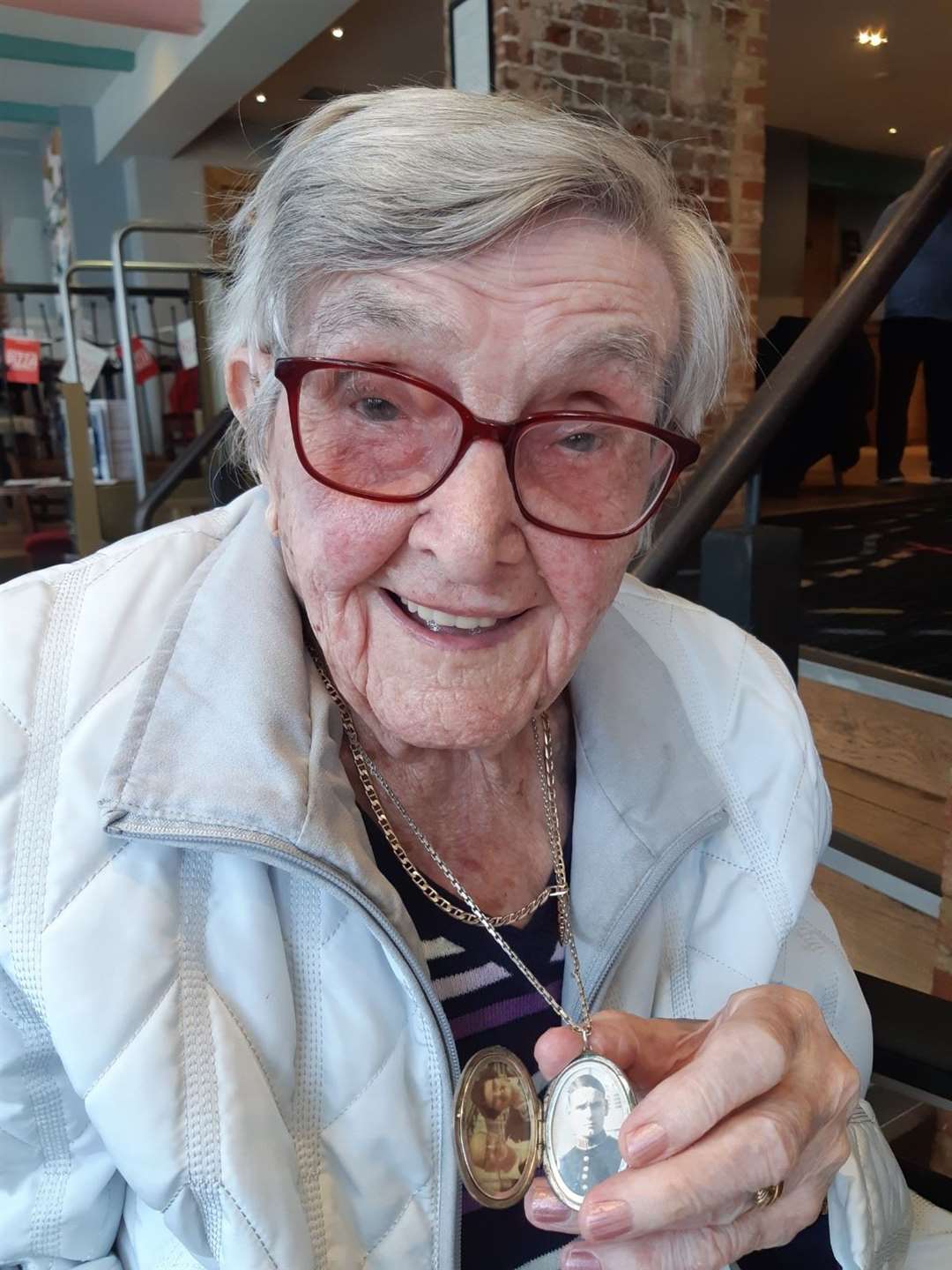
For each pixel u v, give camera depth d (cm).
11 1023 30
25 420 251
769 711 44
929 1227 45
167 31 234
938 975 82
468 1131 31
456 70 165
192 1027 29
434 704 31
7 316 361
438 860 35
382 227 26
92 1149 32
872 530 180
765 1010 30
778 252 381
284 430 30
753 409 70
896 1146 63
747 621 71
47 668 32
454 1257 32
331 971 31
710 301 32
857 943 97
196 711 30
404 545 29
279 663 32
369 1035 31
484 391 28
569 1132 30
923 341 231
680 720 41
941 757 92
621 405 30
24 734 30
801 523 188
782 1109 28
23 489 233
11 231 379
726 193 177
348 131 27
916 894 90
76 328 248
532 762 39
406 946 30
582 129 28
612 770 38
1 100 327
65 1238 32
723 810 39
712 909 41
